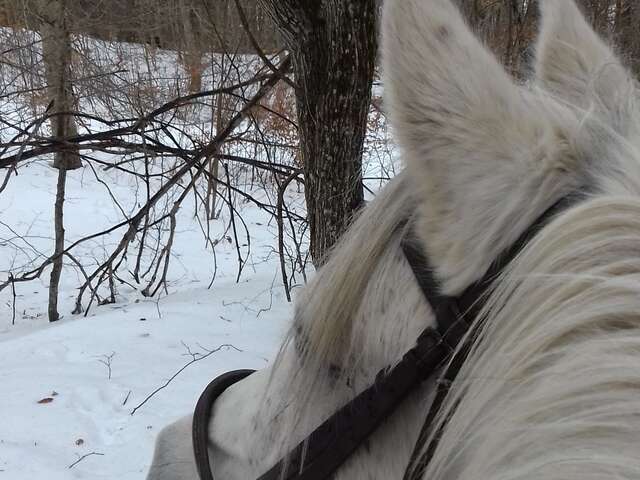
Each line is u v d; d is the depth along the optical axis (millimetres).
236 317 5910
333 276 1015
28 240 9328
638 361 562
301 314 1077
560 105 917
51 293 6414
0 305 7152
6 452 3760
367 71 2795
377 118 4316
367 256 984
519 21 3760
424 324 898
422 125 901
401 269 951
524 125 867
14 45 7035
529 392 645
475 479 651
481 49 932
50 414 4199
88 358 5086
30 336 5574
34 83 7664
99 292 7473
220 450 1234
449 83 897
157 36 10055
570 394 589
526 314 697
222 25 7152
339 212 2912
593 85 958
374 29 2746
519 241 817
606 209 684
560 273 682
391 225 977
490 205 853
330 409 1006
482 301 821
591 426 557
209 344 5309
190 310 6090
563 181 815
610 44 1341
